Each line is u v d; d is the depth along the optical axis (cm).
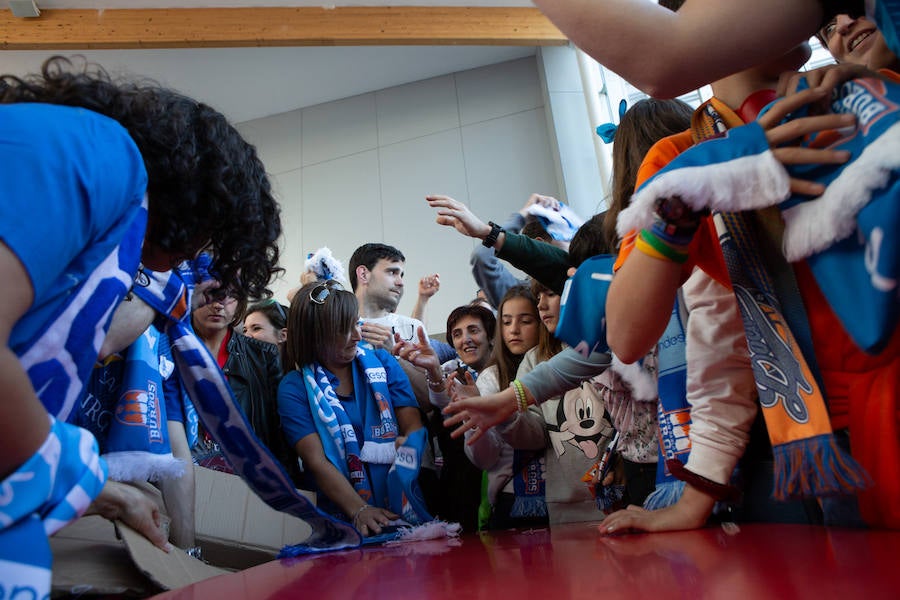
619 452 172
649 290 86
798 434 80
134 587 110
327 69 679
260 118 730
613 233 138
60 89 79
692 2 78
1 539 53
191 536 154
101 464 64
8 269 53
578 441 196
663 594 52
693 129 101
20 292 54
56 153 61
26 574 53
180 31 602
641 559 74
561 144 591
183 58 650
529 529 169
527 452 208
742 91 99
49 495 57
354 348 223
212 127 90
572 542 104
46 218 57
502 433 199
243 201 94
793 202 75
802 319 85
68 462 59
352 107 708
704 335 112
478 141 658
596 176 577
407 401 228
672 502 121
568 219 259
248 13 613
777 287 87
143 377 141
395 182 671
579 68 587
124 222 71
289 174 706
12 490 54
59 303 68
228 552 169
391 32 609
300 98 713
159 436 139
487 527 211
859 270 70
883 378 81
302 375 218
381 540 171
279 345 280
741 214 89
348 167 691
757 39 76
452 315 274
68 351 69
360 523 186
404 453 211
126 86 86
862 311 69
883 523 79
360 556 123
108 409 139
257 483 145
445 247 639
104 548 118
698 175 75
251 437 140
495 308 269
